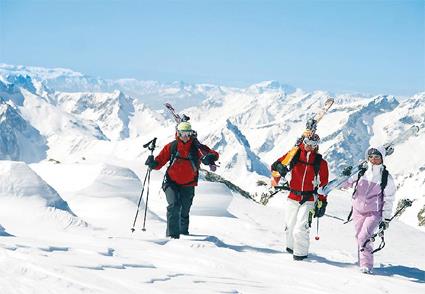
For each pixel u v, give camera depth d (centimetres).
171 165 856
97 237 686
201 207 1298
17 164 792
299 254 780
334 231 1563
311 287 580
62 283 396
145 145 868
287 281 593
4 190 757
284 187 826
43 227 707
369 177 782
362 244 765
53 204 774
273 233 1139
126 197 1040
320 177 807
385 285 648
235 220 1196
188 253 656
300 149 809
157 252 629
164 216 1212
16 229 668
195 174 861
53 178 1098
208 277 525
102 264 481
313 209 800
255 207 1928
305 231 785
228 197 1356
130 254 598
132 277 457
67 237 652
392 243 1519
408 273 796
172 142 860
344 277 658
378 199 775
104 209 966
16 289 370
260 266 657
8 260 422
